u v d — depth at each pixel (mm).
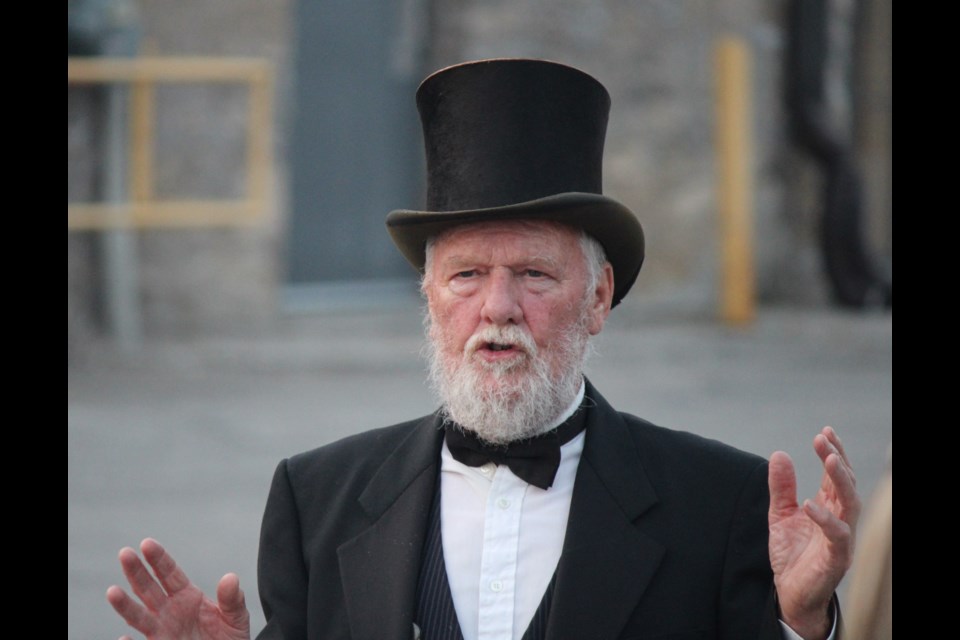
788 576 5848
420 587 6410
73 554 13906
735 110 28406
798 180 30688
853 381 23125
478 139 6430
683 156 28906
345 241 28859
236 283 26578
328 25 28297
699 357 25141
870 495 15148
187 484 16625
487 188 6383
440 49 28375
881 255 32156
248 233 26625
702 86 29047
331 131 28547
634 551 6320
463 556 6453
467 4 27875
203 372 23938
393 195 29188
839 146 30109
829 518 5555
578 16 28188
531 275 6410
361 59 28641
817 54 30000
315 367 24250
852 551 5668
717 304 28938
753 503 6445
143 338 25969
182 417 20391
